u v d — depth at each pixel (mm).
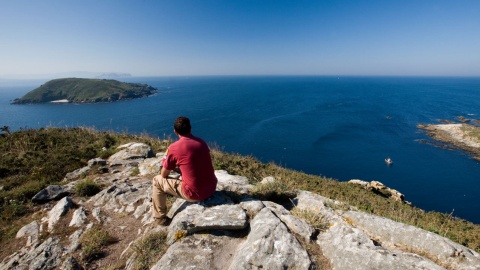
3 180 9180
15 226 6535
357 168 61812
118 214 6633
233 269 3953
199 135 86938
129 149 12180
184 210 5375
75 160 11148
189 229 4789
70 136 14727
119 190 7621
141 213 6477
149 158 11273
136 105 173875
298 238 4586
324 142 80438
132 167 10375
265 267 3871
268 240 4246
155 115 125500
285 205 6277
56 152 11891
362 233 4484
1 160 10555
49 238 5781
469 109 132000
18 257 5395
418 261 3775
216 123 105688
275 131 92438
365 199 12953
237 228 4828
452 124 91875
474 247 7016
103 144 13750
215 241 4641
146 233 5422
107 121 109250
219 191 6250
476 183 54438
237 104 162125
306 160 66438
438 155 69062
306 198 6340
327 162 65250
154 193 5473
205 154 5176
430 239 4457
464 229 9602
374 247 4113
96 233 5695
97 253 5219
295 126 100312
